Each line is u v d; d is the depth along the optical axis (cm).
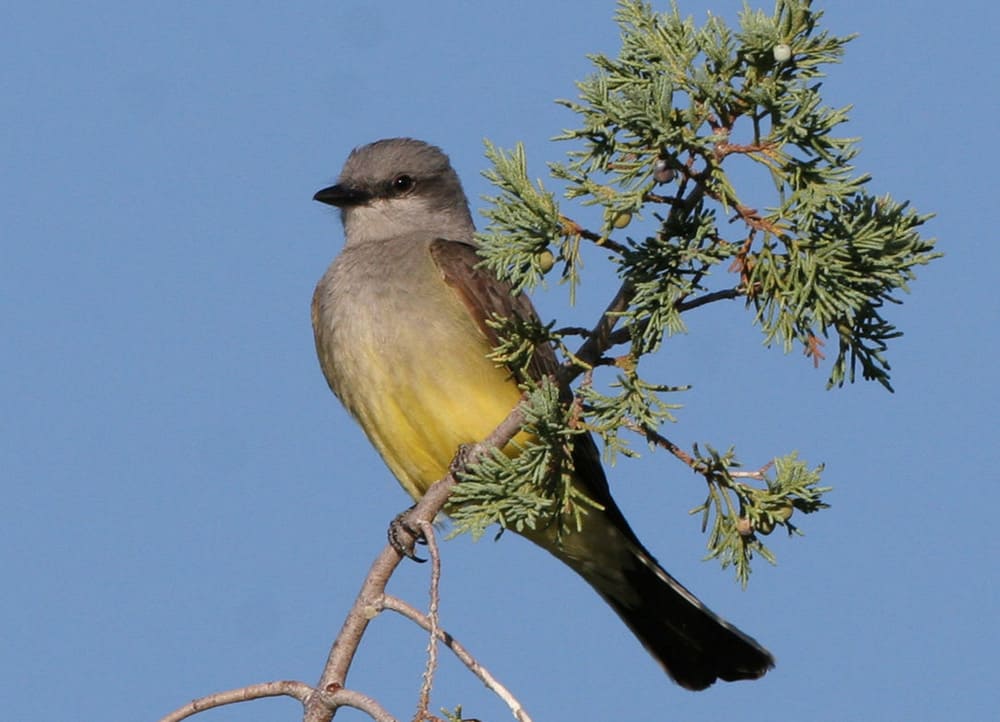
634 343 657
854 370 675
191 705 610
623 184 626
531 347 717
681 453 665
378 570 661
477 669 589
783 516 655
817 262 623
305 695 606
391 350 947
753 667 982
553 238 647
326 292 1023
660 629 1003
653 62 653
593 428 662
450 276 943
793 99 612
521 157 657
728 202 634
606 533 966
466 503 762
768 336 632
